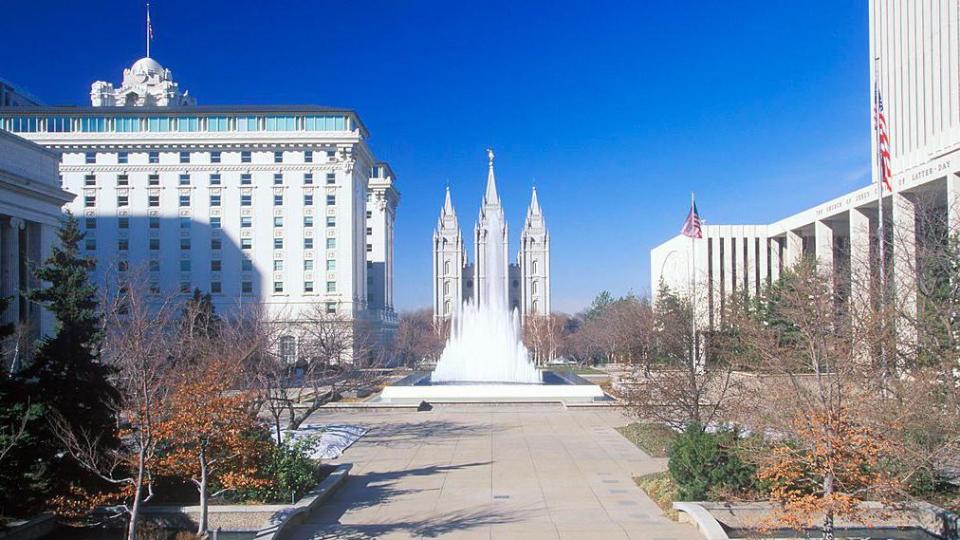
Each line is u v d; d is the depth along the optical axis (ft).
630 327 186.19
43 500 63.00
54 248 82.69
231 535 62.54
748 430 77.05
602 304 440.86
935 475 63.16
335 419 134.31
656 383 96.58
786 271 161.07
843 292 115.34
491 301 494.59
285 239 291.79
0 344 95.71
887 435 56.08
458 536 58.49
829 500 48.88
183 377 61.41
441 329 404.16
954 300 81.56
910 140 198.18
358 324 252.62
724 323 117.50
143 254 287.89
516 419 133.69
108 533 63.72
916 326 74.33
